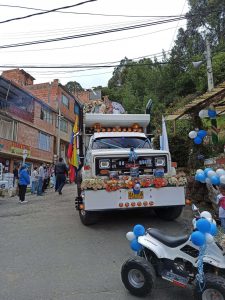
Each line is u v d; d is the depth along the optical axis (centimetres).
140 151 836
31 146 3159
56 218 1000
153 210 1008
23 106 2986
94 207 780
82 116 1053
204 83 2533
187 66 3372
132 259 473
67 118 4169
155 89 3688
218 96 964
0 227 926
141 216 965
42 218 1015
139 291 459
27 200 1507
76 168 1040
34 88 3912
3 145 2641
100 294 474
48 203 1333
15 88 2750
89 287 498
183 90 3170
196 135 1074
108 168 820
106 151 848
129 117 1084
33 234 822
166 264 457
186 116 1190
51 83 3891
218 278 399
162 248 463
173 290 481
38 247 711
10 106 2748
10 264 613
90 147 966
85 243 722
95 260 614
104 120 1070
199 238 403
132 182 793
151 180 804
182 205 820
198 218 452
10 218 1055
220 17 3156
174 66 3503
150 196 802
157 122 2138
